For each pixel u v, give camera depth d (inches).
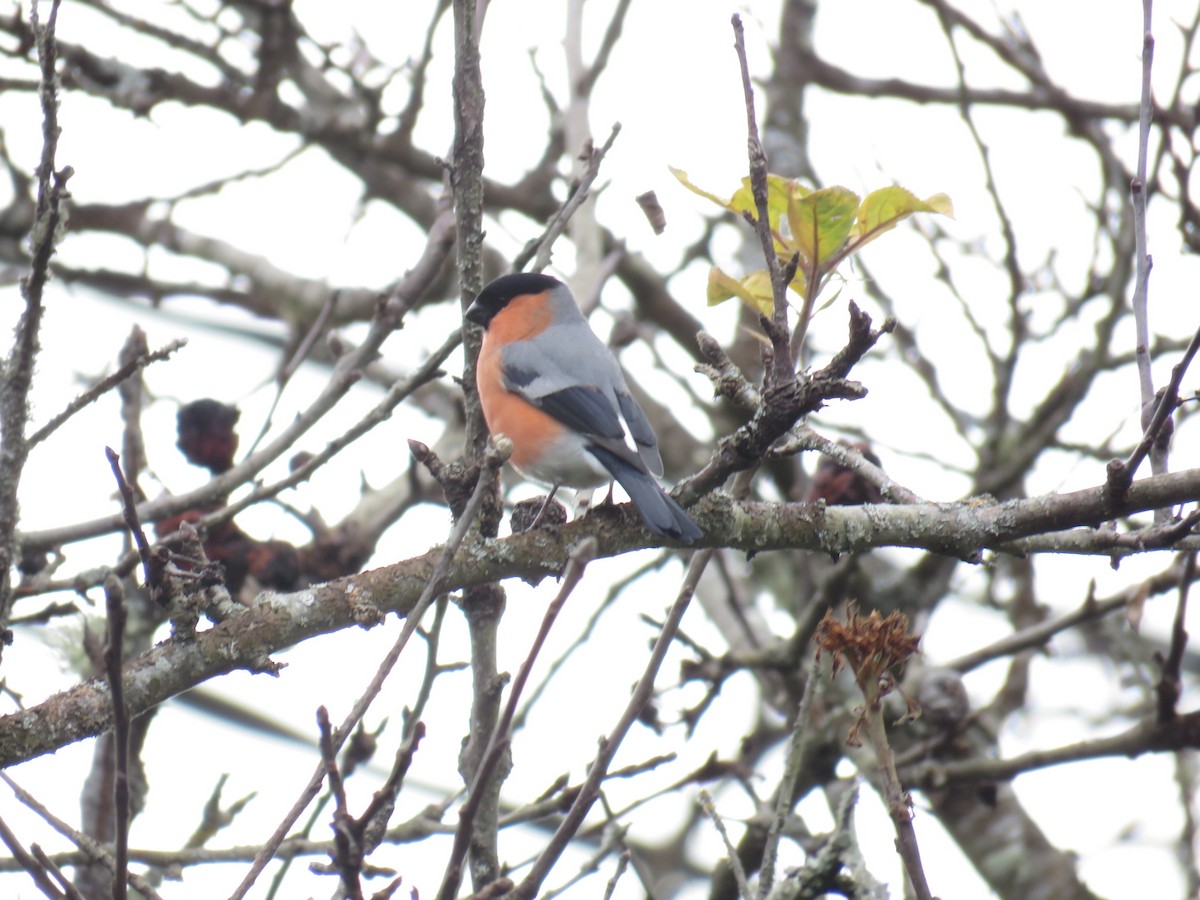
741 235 710.5
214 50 655.8
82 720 265.7
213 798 398.6
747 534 314.0
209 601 277.9
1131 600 442.0
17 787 259.1
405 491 551.8
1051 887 516.4
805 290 309.1
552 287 446.6
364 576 291.9
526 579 308.2
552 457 406.0
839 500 390.3
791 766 335.3
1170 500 293.3
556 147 676.7
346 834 214.1
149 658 273.0
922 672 503.5
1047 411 581.0
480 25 328.5
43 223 256.8
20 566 406.3
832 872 338.3
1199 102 567.5
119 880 205.8
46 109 256.2
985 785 482.9
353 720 220.8
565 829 233.3
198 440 444.1
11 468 258.1
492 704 323.0
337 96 692.1
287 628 279.9
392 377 676.7
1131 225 568.7
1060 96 685.3
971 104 659.4
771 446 317.7
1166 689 441.1
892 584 522.0
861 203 305.7
